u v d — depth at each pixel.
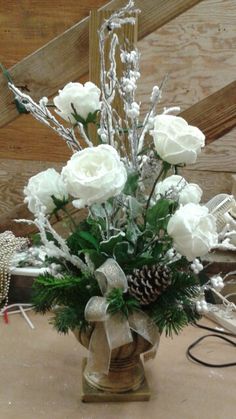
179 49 1.17
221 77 1.19
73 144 0.67
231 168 1.22
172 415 0.71
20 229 1.09
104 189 0.55
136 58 0.67
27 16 1.17
